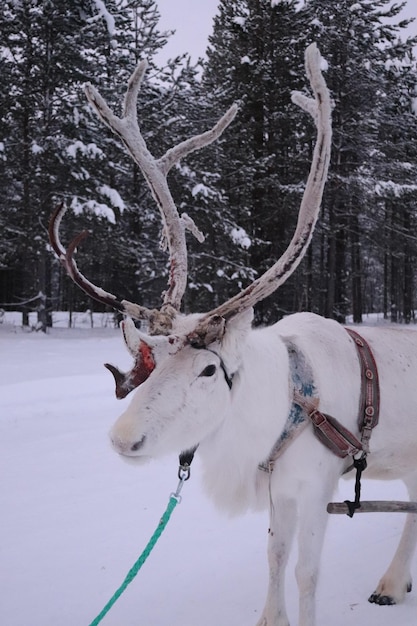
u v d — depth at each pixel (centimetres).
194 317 251
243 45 2241
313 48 263
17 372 1095
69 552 381
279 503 291
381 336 327
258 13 2181
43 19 1823
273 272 253
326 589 335
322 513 275
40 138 1861
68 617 308
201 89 2356
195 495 487
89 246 2066
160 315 254
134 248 2200
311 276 2861
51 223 263
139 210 2172
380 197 2417
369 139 2406
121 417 223
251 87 2166
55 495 485
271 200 2253
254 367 258
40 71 1884
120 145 1972
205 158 2152
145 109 2123
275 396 263
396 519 430
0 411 743
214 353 236
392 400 305
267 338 279
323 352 293
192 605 320
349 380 295
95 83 1962
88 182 1906
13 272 3133
